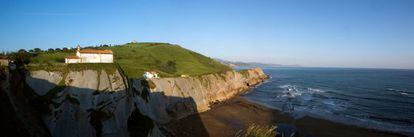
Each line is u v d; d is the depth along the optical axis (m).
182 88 70.25
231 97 97.38
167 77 69.38
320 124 60.38
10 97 30.22
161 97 60.56
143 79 58.78
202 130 54.94
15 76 33.50
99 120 36.81
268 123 60.66
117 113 39.53
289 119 64.44
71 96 35.75
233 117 65.62
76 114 35.16
